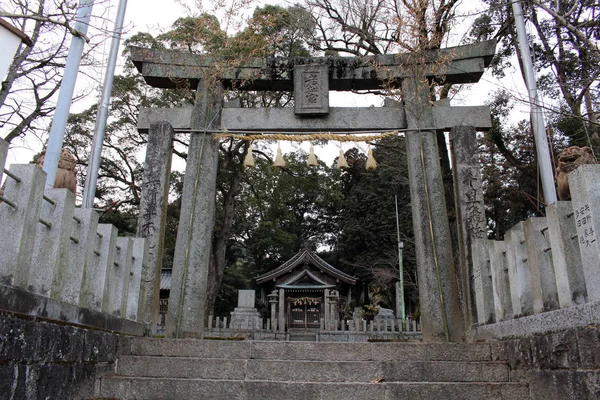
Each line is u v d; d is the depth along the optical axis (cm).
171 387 514
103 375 527
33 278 434
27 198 394
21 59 877
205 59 911
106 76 906
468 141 862
